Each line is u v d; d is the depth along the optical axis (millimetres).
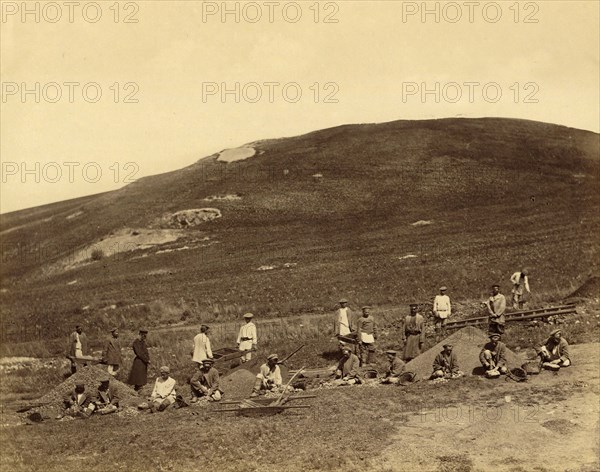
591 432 12852
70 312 28500
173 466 12906
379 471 12039
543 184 32031
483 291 25766
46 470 13227
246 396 16438
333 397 15602
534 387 14898
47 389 20516
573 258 27016
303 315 25062
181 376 19750
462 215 31656
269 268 30344
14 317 28594
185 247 32344
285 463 12531
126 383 18625
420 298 25484
